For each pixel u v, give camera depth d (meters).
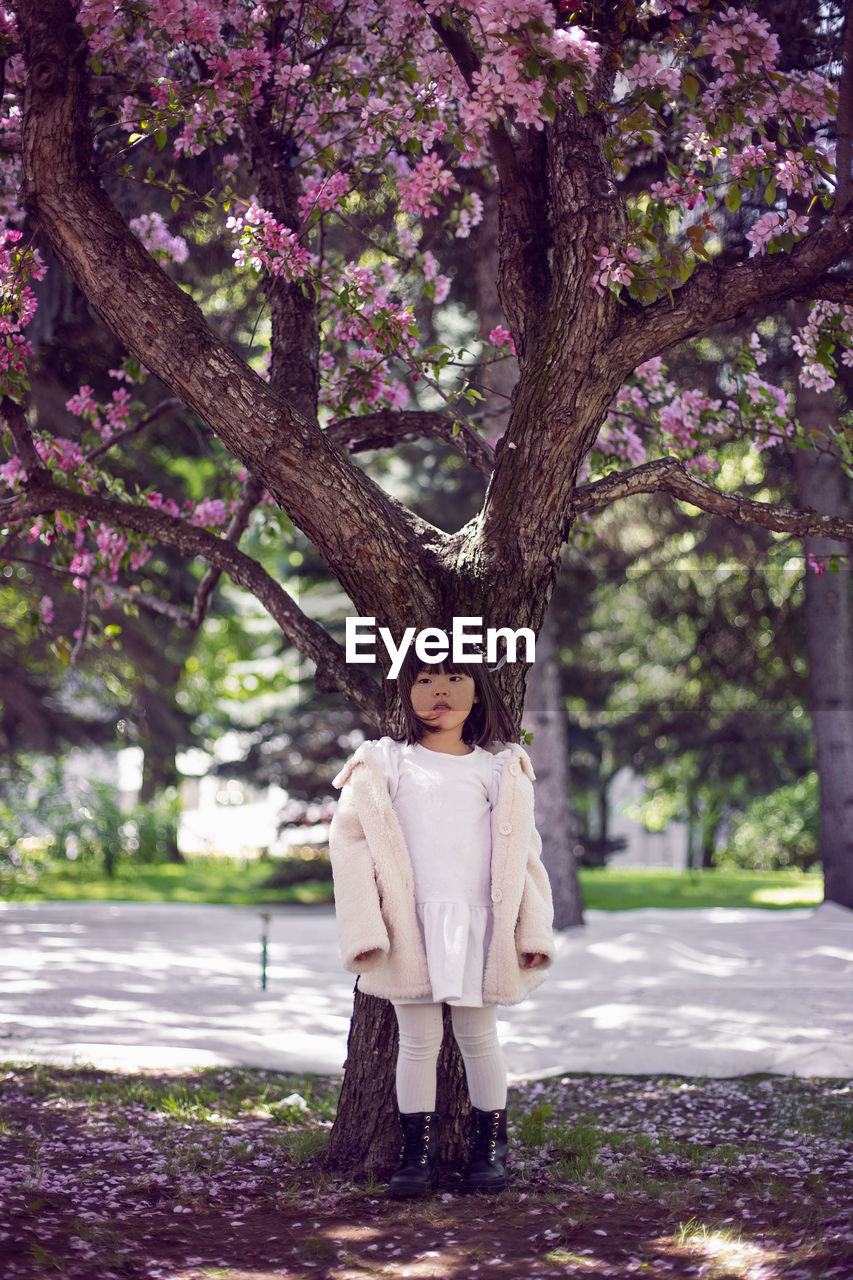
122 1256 2.89
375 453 14.71
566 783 12.48
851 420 5.38
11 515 4.74
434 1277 2.81
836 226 3.64
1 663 17.38
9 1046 5.99
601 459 5.77
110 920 13.02
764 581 13.48
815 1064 5.69
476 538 3.94
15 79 4.88
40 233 4.33
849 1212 3.19
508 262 4.16
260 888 17.97
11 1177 3.63
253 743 17.75
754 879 21.50
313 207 4.66
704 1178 3.73
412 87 4.66
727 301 3.76
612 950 9.60
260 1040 6.28
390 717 3.90
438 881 3.54
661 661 16.66
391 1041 3.82
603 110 3.95
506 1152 3.71
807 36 5.47
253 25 4.59
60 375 8.63
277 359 4.66
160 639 17.84
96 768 25.30
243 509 5.48
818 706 12.97
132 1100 4.91
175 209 4.65
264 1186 3.67
